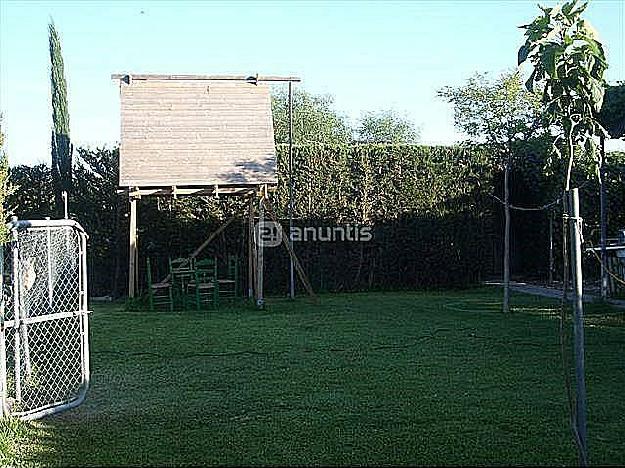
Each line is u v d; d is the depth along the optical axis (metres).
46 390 6.43
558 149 4.46
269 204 14.80
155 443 4.94
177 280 14.35
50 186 16.53
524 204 18.02
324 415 5.54
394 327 10.20
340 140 39.56
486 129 13.09
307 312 12.42
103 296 16.36
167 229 15.91
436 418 5.39
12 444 4.90
